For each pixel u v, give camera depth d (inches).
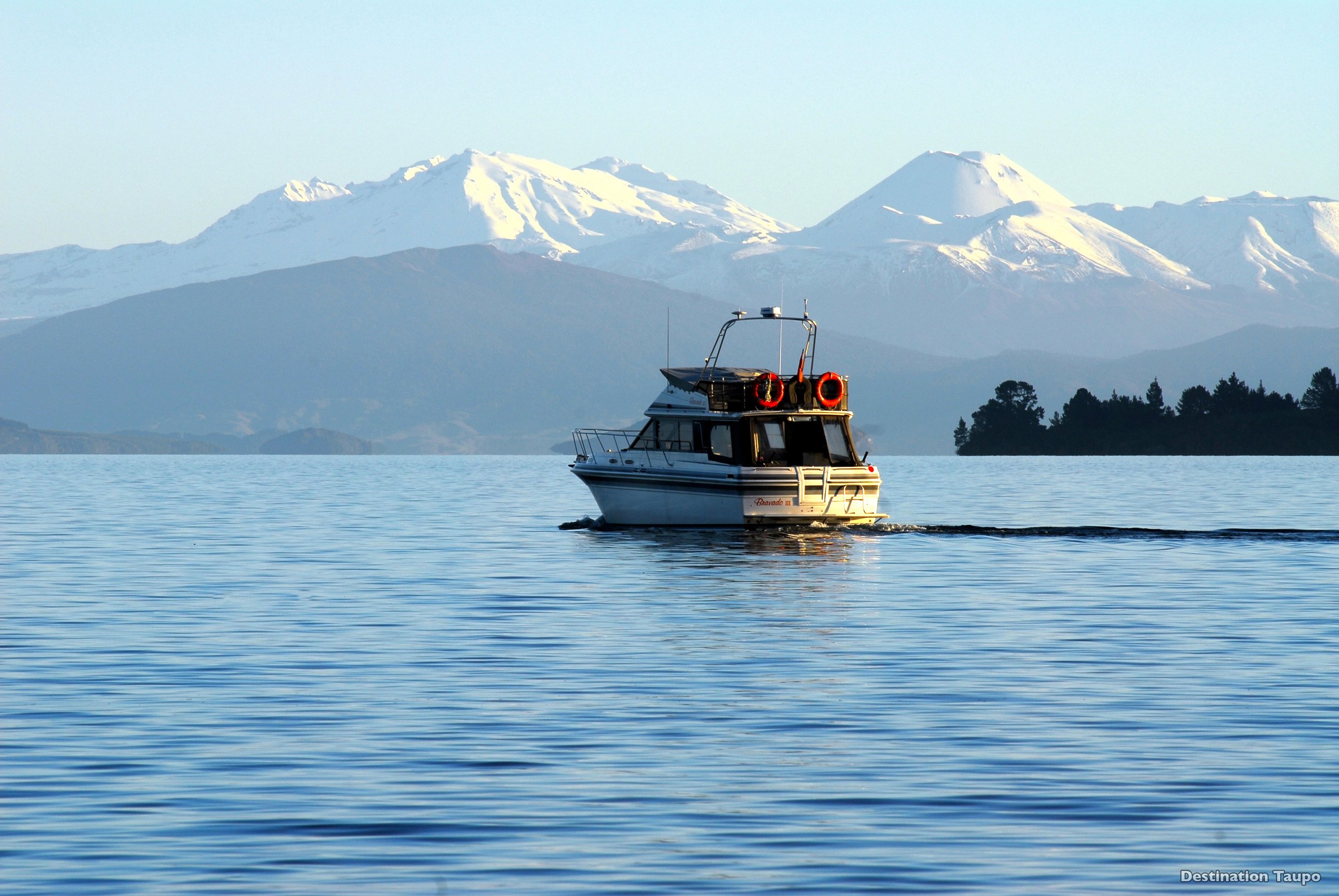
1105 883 1883.6
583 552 6550.2
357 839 2052.2
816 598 4776.1
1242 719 2805.1
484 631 4013.3
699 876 1905.8
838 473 7032.5
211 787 2304.4
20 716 2817.4
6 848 2000.5
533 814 2171.5
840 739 2640.3
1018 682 3208.7
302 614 4392.2
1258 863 1955.0
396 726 2741.1
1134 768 2426.2
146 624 4156.0
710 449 7214.6
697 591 4980.3
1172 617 4298.7
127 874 1904.5
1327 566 5821.9
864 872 1920.5
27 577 5462.6
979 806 2213.3
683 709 2906.0
